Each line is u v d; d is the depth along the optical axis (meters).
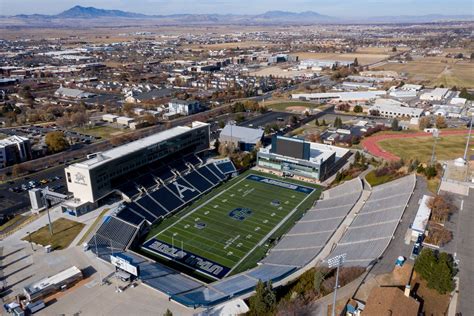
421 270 86.50
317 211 135.25
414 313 72.81
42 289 88.50
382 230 110.38
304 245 113.00
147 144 152.25
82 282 94.25
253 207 140.00
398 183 142.88
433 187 137.00
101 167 131.25
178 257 111.00
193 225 127.94
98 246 110.12
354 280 86.56
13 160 177.75
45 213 130.12
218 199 146.38
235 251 113.94
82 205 128.38
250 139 195.75
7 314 83.81
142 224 125.06
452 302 81.56
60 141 194.62
